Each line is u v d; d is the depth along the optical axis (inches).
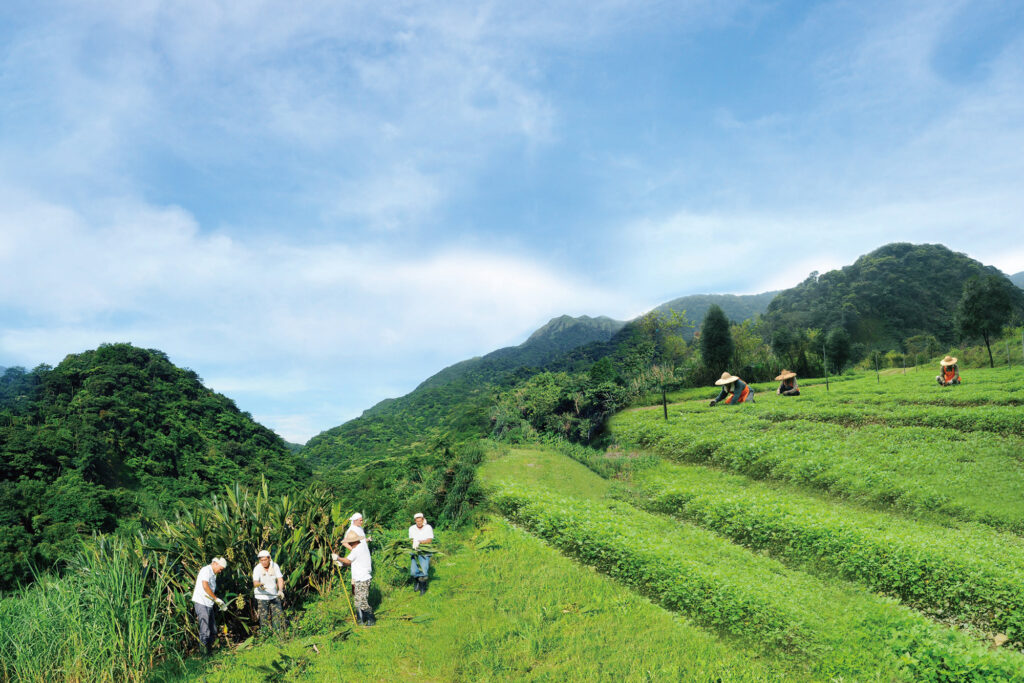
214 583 357.4
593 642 331.3
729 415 893.2
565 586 428.8
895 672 272.8
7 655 297.1
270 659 323.0
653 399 1043.9
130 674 302.2
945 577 356.5
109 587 341.7
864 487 558.3
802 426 784.9
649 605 387.5
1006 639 312.5
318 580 441.4
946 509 495.8
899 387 950.4
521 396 1044.5
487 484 690.8
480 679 295.6
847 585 391.9
